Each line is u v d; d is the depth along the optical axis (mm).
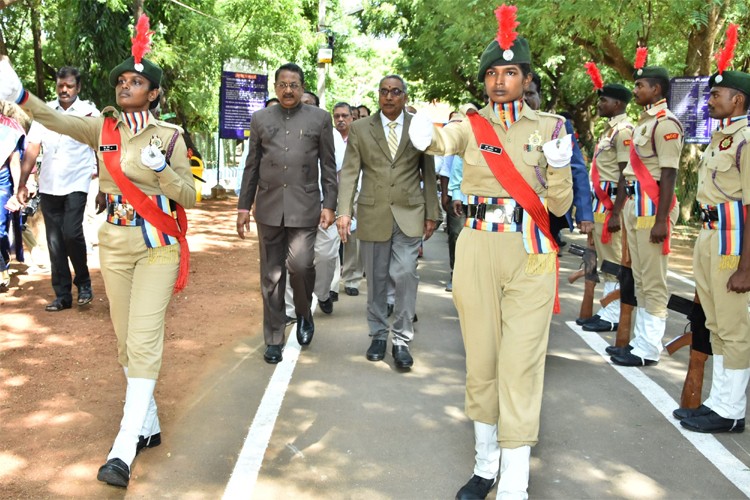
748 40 13180
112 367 5250
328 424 4395
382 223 5430
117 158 3695
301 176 5480
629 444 4156
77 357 5449
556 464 3900
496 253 3367
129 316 3730
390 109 5379
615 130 6145
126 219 3744
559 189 3211
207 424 4355
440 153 3330
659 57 14453
